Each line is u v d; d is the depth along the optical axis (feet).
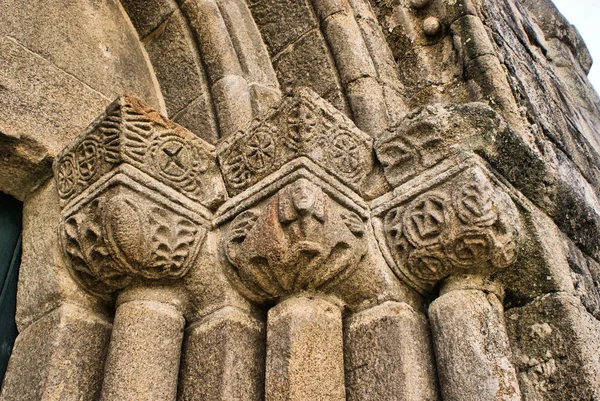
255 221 6.04
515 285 5.92
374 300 5.98
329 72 7.88
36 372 5.60
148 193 6.06
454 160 5.86
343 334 5.96
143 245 5.74
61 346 5.70
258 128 6.42
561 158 8.16
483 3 8.84
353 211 6.23
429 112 6.10
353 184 6.35
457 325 5.50
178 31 8.59
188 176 6.49
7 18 7.13
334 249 5.81
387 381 5.38
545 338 5.56
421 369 5.41
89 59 7.86
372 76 7.73
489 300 5.75
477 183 5.56
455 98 7.64
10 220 6.97
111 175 6.00
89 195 6.12
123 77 8.21
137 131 6.17
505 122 6.11
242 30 8.57
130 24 9.07
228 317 5.88
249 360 5.75
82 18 8.22
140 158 6.11
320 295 5.95
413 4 8.72
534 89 8.68
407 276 6.01
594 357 5.40
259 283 5.92
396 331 5.60
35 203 6.88
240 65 8.24
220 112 7.77
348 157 6.34
